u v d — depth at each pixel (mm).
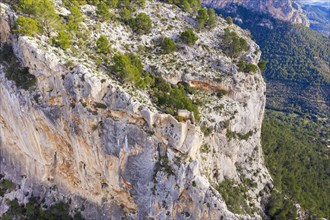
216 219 57812
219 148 67625
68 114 57719
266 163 88875
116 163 58406
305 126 177125
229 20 97250
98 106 56344
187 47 77500
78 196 67000
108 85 56594
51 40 61562
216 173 66938
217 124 66688
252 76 74812
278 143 108750
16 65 61312
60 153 64750
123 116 56562
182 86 70188
